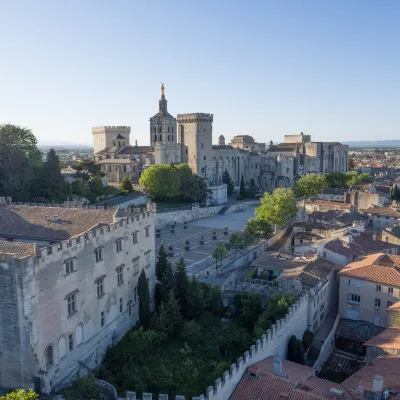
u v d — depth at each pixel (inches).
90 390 1948.8
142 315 2743.6
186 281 2942.9
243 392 1916.8
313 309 2866.6
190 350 2463.1
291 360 2534.5
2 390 1937.7
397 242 4323.3
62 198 5374.0
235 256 4345.5
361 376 2063.2
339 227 4714.6
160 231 5895.7
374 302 2970.0
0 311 1897.1
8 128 5246.1
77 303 2198.6
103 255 2406.5
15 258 1825.8
